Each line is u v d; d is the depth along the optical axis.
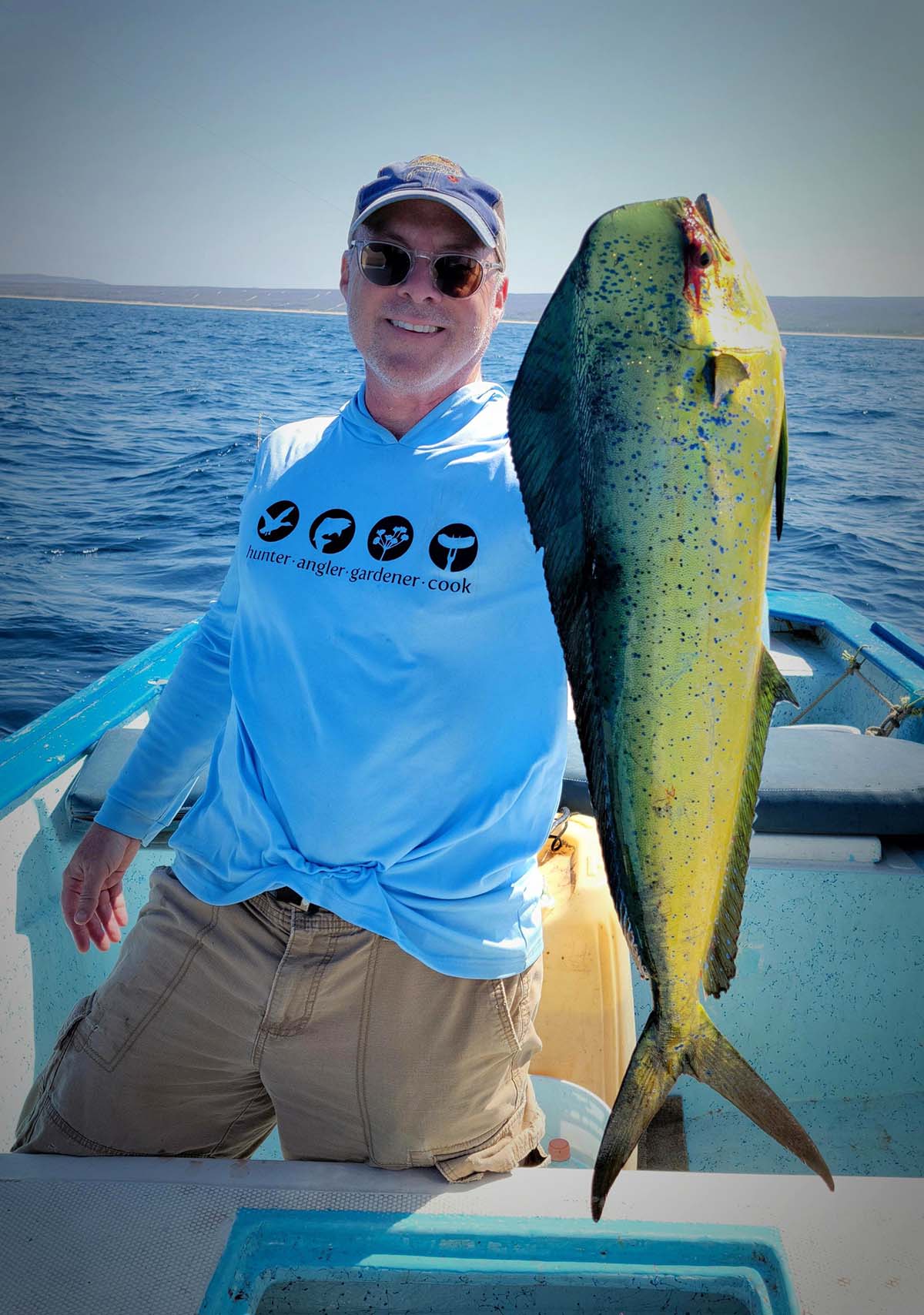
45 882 2.80
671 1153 2.76
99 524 15.21
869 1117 2.78
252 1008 1.81
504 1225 1.47
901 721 3.55
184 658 2.17
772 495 1.22
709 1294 1.40
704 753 1.28
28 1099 2.03
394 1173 1.66
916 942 2.75
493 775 1.76
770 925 2.76
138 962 1.92
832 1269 1.40
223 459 21.28
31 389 37.19
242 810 1.90
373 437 1.87
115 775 2.91
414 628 1.74
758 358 1.19
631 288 1.18
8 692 8.56
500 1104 1.78
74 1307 1.37
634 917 1.37
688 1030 1.40
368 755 1.77
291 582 1.84
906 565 14.45
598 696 1.30
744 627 1.25
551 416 1.27
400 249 1.78
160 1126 1.89
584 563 1.27
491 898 1.77
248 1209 1.53
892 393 48.25
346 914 1.76
